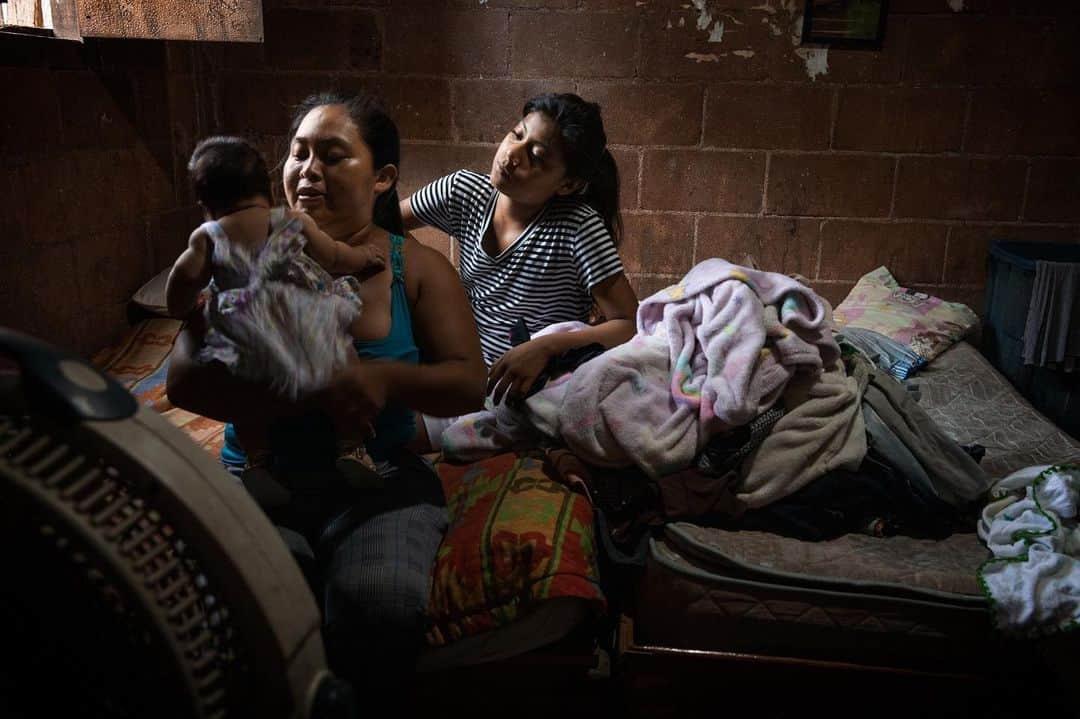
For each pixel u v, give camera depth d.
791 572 1.76
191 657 0.85
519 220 2.45
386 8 3.36
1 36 2.23
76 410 0.81
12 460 0.80
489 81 3.42
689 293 2.09
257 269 1.38
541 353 2.11
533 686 1.71
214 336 1.39
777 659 1.77
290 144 1.67
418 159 3.52
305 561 1.59
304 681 0.93
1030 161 3.42
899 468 1.95
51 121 2.45
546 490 1.87
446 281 1.69
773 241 3.55
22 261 2.33
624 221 3.55
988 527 1.90
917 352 3.12
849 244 3.54
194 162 1.42
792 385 2.02
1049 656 1.67
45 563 0.81
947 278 3.57
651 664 1.79
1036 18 3.27
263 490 1.57
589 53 3.37
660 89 3.40
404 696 1.72
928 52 3.32
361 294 1.59
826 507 1.93
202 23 2.59
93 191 2.66
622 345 2.07
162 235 3.11
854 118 3.40
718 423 1.92
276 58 3.42
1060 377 3.13
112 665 0.84
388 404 1.67
